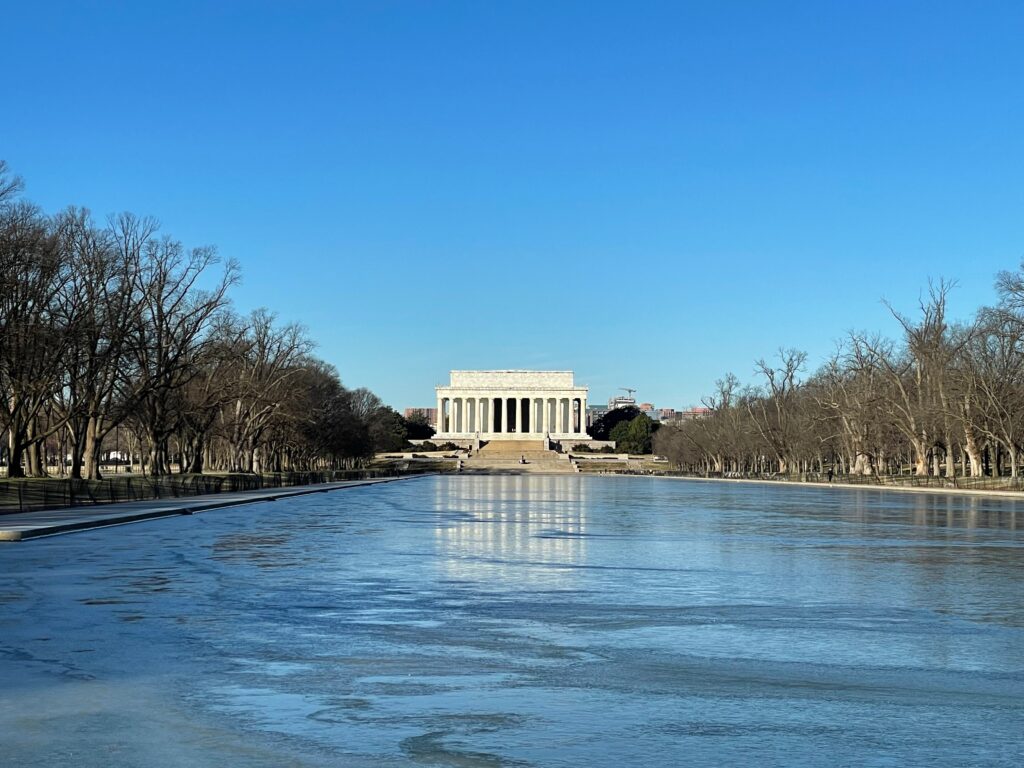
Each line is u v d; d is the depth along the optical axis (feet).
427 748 36.35
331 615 66.74
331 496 287.69
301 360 417.90
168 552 111.04
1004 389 336.49
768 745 36.96
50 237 246.27
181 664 50.70
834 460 555.28
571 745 36.83
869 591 80.43
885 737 38.11
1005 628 62.80
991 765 34.58
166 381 289.53
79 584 82.33
